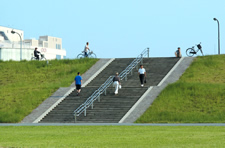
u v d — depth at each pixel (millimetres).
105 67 92812
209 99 66938
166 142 33750
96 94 70312
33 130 48719
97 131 45719
